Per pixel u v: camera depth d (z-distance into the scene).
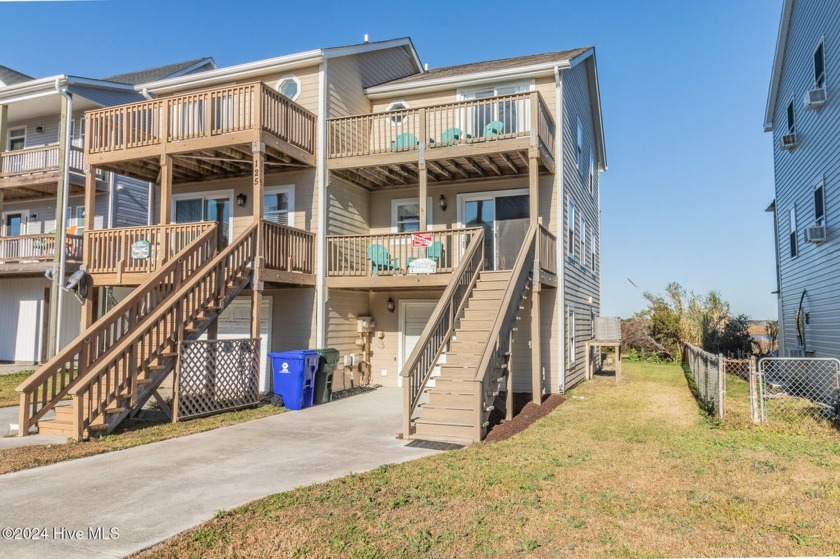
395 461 6.98
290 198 13.92
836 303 12.63
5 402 11.51
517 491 5.69
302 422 9.66
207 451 7.45
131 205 19.48
